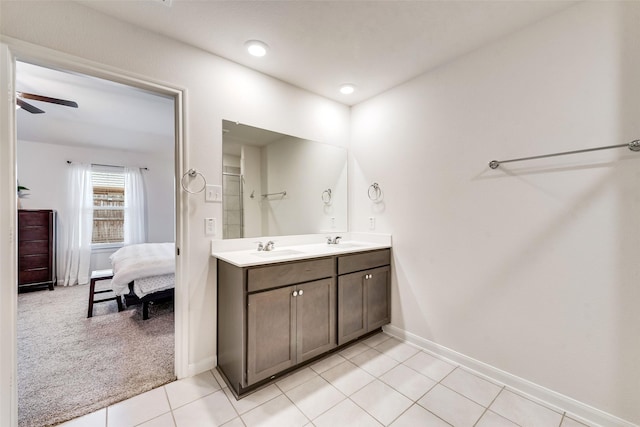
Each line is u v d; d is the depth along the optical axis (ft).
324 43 5.86
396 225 7.73
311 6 4.82
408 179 7.42
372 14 5.00
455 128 6.40
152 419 4.61
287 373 5.90
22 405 4.92
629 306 4.26
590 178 4.60
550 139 5.02
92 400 5.07
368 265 7.23
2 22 4.11
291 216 7.73
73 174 14.46
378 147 8.26
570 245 4.81
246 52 6.19
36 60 4.44
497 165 5.67
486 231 5.88
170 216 17.58
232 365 5.44
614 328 4.39
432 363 6.37
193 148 5.90
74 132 13.10
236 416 4.67
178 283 5.79
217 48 6.02
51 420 4.56
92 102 10.15
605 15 4.44
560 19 4.89
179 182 5.74
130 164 16.30
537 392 5.15
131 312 9.80
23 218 12.48
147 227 16.78
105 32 4.94
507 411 4.83
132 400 5.08
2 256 3.97
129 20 5.12
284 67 6.81
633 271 4.22
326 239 8.41
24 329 8.35
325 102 8.52
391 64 6.66
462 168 6.28
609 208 4.42
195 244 5.92
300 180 7.89
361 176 8.79
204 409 4.85
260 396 5.19
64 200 14.35
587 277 4.64
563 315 4.89
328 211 8.57
